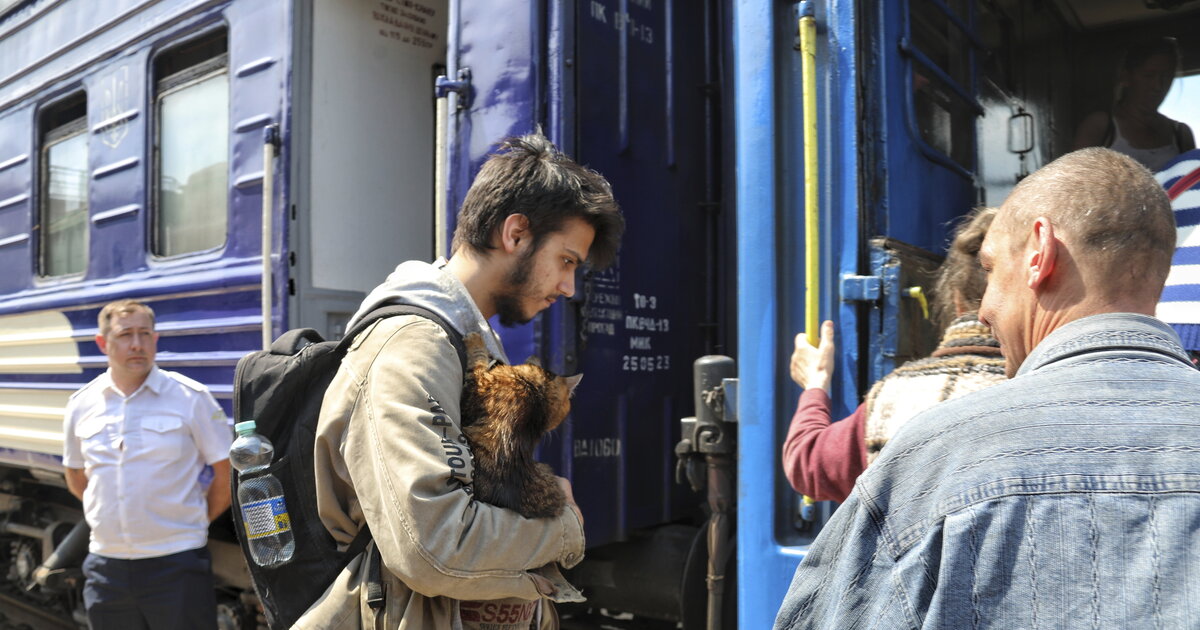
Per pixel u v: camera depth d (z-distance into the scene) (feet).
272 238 10.43
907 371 4.75
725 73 10.41
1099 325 2.94
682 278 10.24
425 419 4.12
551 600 4.51
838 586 2.94
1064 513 2.56
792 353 6.78
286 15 10.41
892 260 6.40
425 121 11.94
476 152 8.81
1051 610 2.49
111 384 9.46
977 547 2.61
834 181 6.63
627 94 9.43
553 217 4.77
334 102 10.76
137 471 9.24
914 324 6.70
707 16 10.73
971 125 8.91
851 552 2.94
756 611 6.64
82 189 14.46
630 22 9.56
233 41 11.19
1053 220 3.13
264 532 4.49
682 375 10.18
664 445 9.84
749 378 6.79
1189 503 2.46
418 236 11.75
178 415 9.43
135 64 13.08
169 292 12.03
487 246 4.82
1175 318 5.98
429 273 4.76
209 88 11.86
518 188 4.74
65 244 14.92
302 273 10.30
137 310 9.43
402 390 4.18
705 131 10.73
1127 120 10.84
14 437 15.51
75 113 14.83
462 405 4.52
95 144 13.93
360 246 11.00
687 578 8.53
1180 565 2.39
